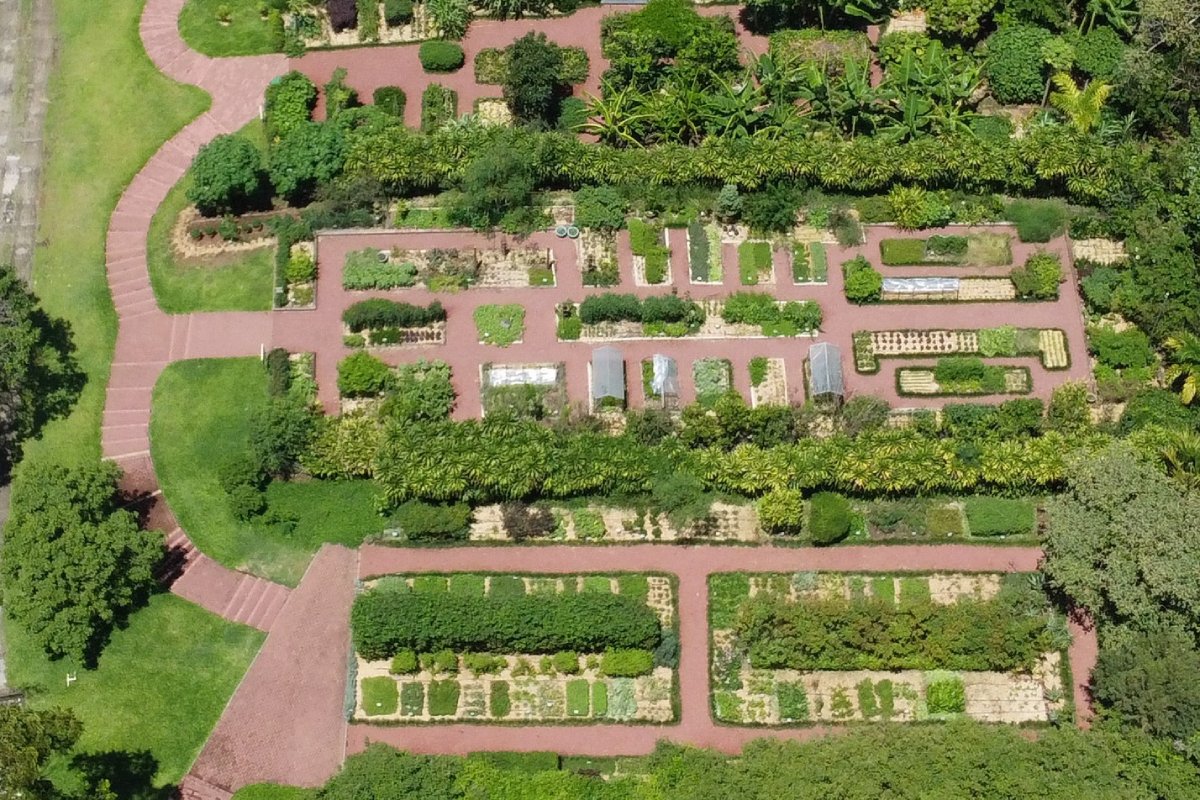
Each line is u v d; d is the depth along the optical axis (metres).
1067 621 62.38
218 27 75.81
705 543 63.81
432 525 62.94
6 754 50.88
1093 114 70.31
